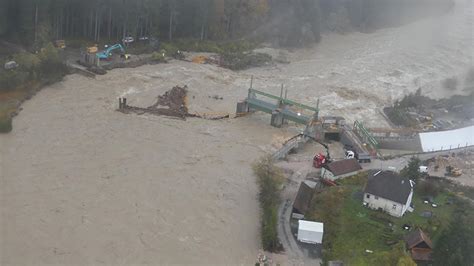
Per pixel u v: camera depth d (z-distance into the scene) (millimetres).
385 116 131375
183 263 75000
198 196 90250
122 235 78938
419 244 76500
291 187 94188
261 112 126688
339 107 133875
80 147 101188
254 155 105812
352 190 91250
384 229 81625
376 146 110938
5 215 80312
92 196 87000
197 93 133500
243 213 87438
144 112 118688
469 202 89500
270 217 83500
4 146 98688
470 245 72438
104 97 124312
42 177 90500
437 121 128625
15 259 72250
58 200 85062
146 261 74562
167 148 104375
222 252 78000
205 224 83562
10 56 133625
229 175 97500
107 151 100812
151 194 89250
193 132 112375
